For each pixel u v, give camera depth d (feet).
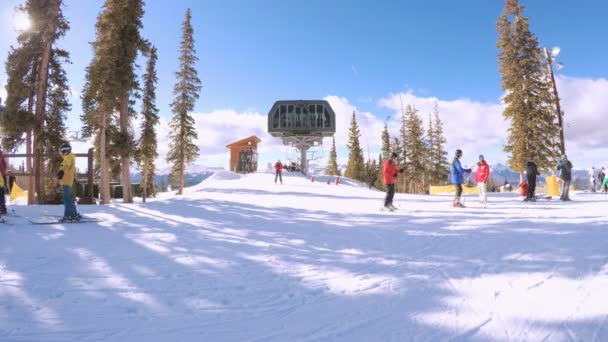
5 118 47.01
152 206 40.60
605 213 27.78
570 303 9.68
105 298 10.63
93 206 39.99
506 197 58.34
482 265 13.88
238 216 31.58
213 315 9.46
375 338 8.01
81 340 7.88
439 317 9.11
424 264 14.38
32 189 49.42
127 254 16.29
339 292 11.29
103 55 48.52
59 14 50.21
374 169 219.20
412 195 70.79
